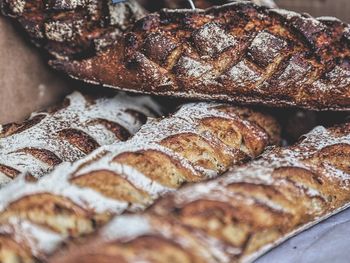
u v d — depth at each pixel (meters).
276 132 0.55
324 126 0.53
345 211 0.48
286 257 0.44
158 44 0.51
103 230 0.36
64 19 0.55
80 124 0.53
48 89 0.60
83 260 0.34
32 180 0.42
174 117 0.51
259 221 0.39
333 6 0.72
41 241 0.39
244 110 0.53
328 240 0.45
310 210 0.44
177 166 0.46
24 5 0.54
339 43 0.51
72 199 0.39
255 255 0.40
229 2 0.58
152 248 0.35
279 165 0.44
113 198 0.41
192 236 0.37
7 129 0.53
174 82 0.52
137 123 0.56
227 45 0.50
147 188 0.43
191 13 0.52
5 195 0.40
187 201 0.38
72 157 0.49
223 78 0.50
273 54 0.50
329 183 0.46
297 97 0.51
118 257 0.34
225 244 0.37
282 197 0.41
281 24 0.52
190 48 0.51
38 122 0.53
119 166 0.43
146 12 0.60
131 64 0.52
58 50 0.57
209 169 0.48
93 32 0.56
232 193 0.39
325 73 0.50
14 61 0.57
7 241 0.39
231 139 0.51
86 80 0.55
